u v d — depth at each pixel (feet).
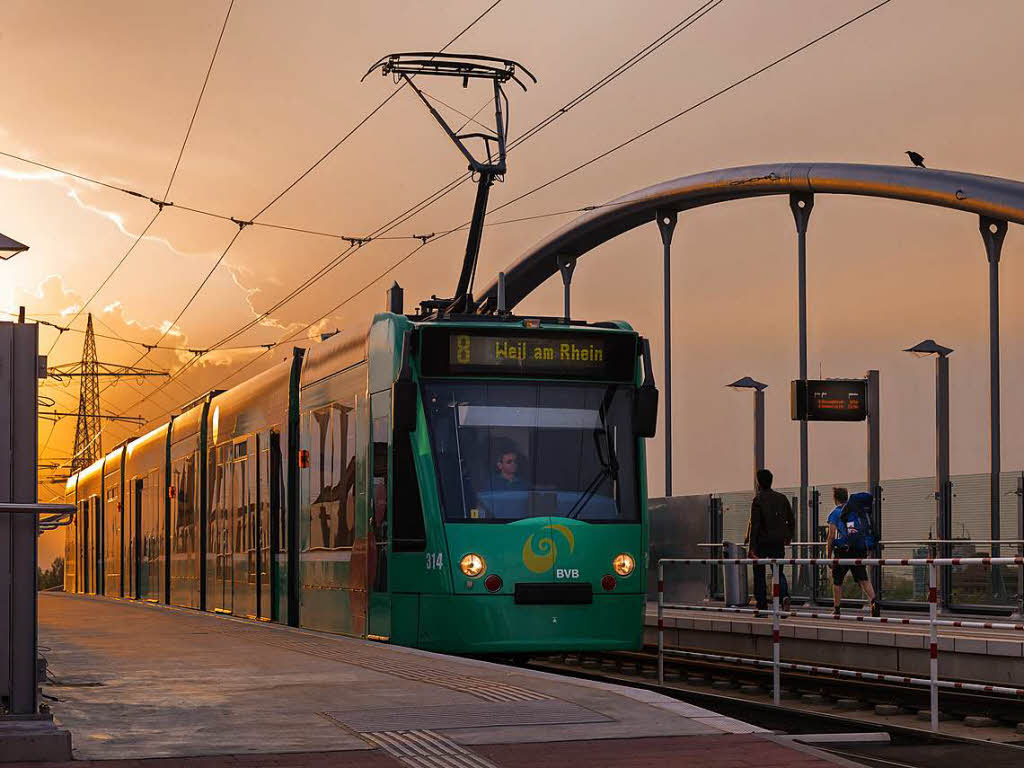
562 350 50.57
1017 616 61.98
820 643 52.80
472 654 47.93
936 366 75.00
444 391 49.32
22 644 25.08
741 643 58.03
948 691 45.27
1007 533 63.82
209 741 25.41
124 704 30.01
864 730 36.81
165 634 51.98
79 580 154.51
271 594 67.41
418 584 48.16
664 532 86.07
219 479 81.76
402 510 48.91
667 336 140.56
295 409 65.51
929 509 68.85
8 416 25.16
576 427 50.08
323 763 23.45
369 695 31.30
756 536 62.54
